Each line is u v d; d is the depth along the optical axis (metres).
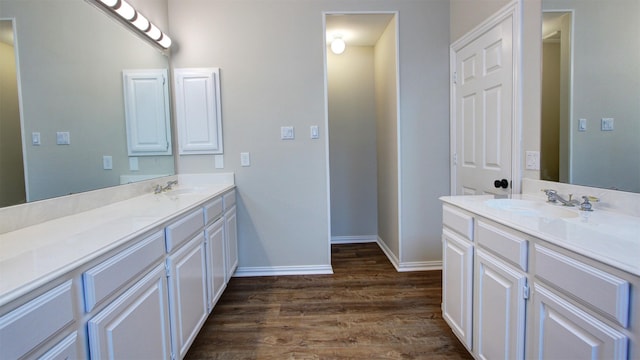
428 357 1.72
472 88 2.45
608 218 1.27
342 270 2.98
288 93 2.77
